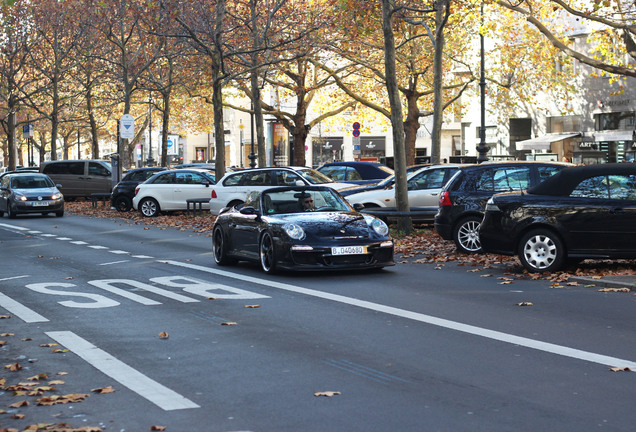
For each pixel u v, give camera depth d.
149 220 31.05
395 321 9.85
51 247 21.20
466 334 9.02
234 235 15.77
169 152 76.44
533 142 48.22
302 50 37.28
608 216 13.24
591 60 26.69
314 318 10.16
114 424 5.99
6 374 7.68
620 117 44.38
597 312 10.27
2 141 93.38
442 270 14.90
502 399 6.43
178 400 6.59
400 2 29.56
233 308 11.09
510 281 13.16
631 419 5.87
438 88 28.97
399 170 21.45
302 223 14.29
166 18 33.28
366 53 40.09
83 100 60.47
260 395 6.70
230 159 94.44
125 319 10.46
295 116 45.59
